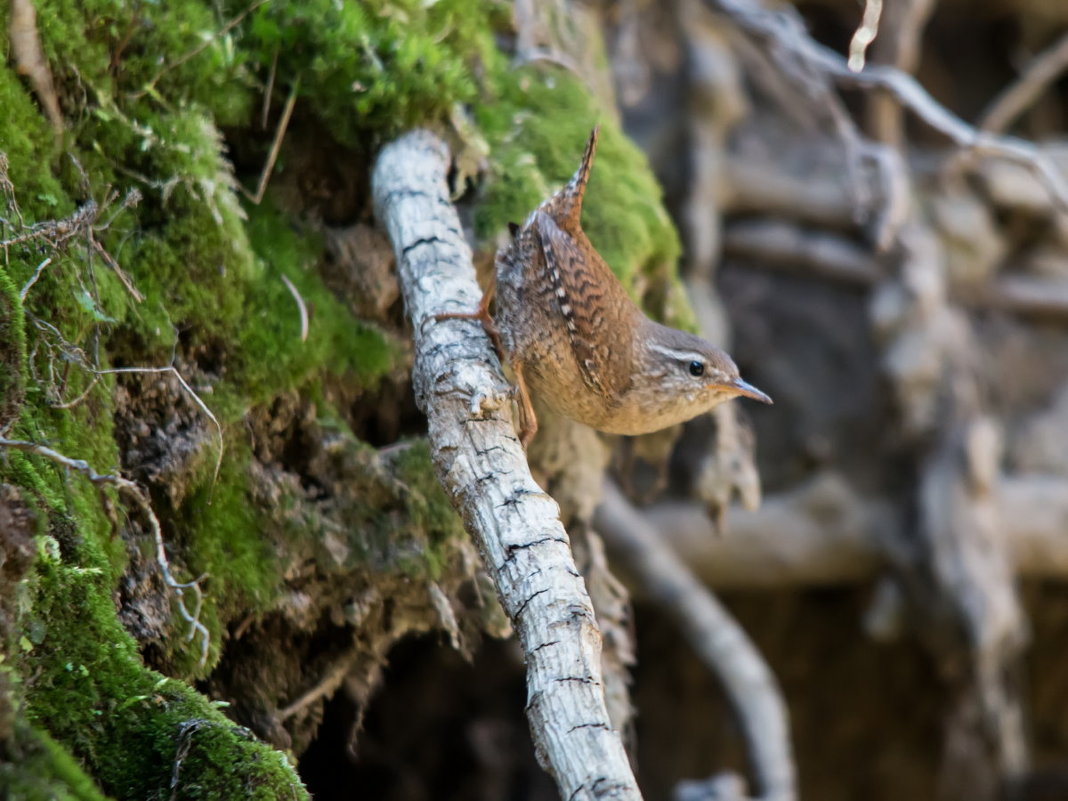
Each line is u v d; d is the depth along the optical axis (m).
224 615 6.54
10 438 4.93
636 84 12.67
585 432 8.55
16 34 5.86
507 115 8.49
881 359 14.67
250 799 4.74
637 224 8.50
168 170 6.62
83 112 6.34
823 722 17.08
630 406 7.80
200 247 6.65
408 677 16.00
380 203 7.10
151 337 6.31
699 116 15.06
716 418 9.30
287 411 7.01
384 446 7.94
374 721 15.93
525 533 5.22
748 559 15.39
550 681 4.64
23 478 4.96
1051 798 15.31
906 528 14.95
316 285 7.38
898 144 15.15
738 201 15.88
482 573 7.64
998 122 15.51
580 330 7.25
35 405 5.30
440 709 16.19
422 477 7.31
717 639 13.41
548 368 7.35
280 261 7.26
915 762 16.80
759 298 16.31
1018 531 15.10
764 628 16.80
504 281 7.06
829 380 15.88
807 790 17.12
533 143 8.43
